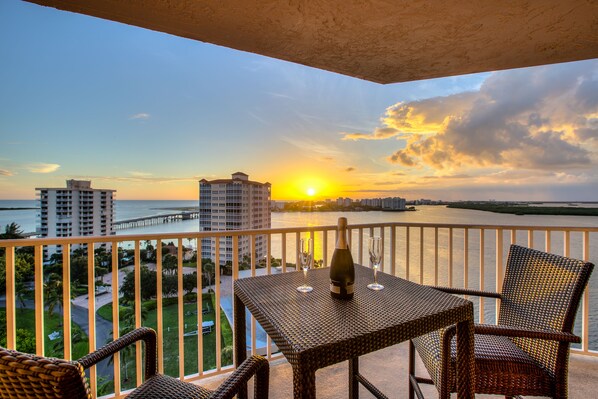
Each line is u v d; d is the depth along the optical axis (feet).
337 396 6.41
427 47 6.73
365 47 6.75
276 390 6.61
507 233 10.12
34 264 5.69
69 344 6.01
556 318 4.50
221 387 3.18
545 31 6.02
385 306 4.13
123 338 4.15
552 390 4.39
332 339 3.21
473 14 5.49
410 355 6.06
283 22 5.80
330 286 4.75
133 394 4.08
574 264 4.56
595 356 7.61
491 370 4.53
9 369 1.96
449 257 8.72
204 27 5.98
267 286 5.04
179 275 6.86
